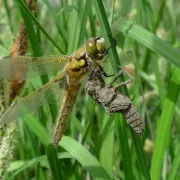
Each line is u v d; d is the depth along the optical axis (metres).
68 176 0.19
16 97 0.17
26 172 0.23
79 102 0.27
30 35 0.17
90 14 0.20
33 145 0.21
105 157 0.19
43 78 0.19
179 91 0.16
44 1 0.20
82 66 0.18
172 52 0.15
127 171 0.18
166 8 0.29
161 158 0.17
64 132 0.19
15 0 0.17
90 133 0.21
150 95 0.26
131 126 0.15
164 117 0.16
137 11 0.22
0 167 0.17
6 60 0.16
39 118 0.21
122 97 0.15
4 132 0.17
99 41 0.17
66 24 0.23
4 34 0.23
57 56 0.18
